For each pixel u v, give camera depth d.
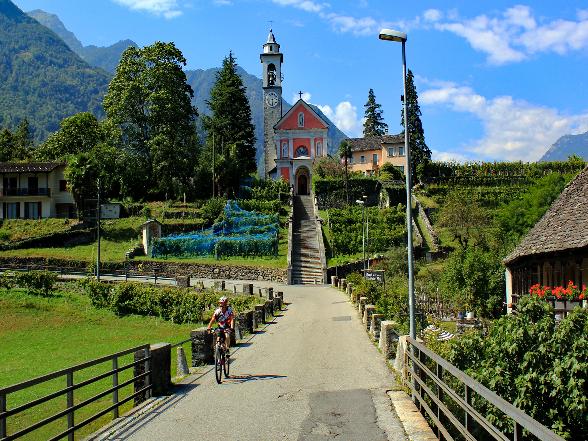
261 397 13.17
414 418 11.05
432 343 14.71
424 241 66.00
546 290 18.02
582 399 8.77
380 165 101.75
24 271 45.84
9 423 16.09
